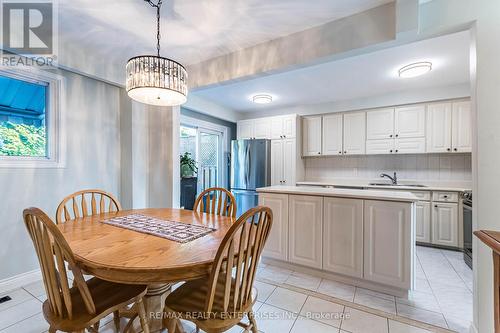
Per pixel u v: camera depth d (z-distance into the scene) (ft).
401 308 6.27
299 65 7.23
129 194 9.90
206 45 7.86
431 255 10.12
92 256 3.72
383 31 5.90
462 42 7.64
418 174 13.09
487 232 3.17
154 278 3.53
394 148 12.86
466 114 11.28
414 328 5.50
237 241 4.43
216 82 8.71
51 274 3.59
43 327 5.47
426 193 11.30
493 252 3.02
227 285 3.66
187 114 13.96
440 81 11.08
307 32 6.94
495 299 2.98
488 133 4.83
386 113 13.12
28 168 7.52
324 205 7.77
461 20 5.09
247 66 8.00
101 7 5.88
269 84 11.61
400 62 9.11
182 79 5.84
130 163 9.87
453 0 5.18
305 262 8.08
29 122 7.82
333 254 7.61
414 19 5.30
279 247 8.58
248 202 14.76
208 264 3.63
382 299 6.68
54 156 8.13
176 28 6.85
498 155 4.78
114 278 3.56
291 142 14.67
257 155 14.75
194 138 14.98
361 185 13.19
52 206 8.04
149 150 10.61
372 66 9.46
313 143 15.19
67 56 7.70
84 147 8.87
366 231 7.09
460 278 8.01
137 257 3.69
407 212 6.54
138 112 10.14
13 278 7.21
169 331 4.25
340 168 15.19
